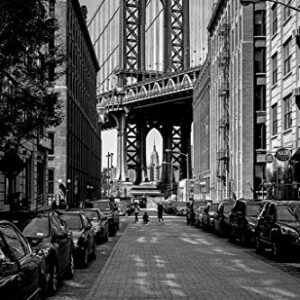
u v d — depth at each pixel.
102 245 26.88
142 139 146.88
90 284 14.23
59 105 18.55
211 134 83.62
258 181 57.88
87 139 93.44
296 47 38.44
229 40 68.75
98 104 135.12
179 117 145.25
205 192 84.75
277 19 43.78
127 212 80.00
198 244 27.41
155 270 16.95
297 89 36.41
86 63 92.06
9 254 7.50
